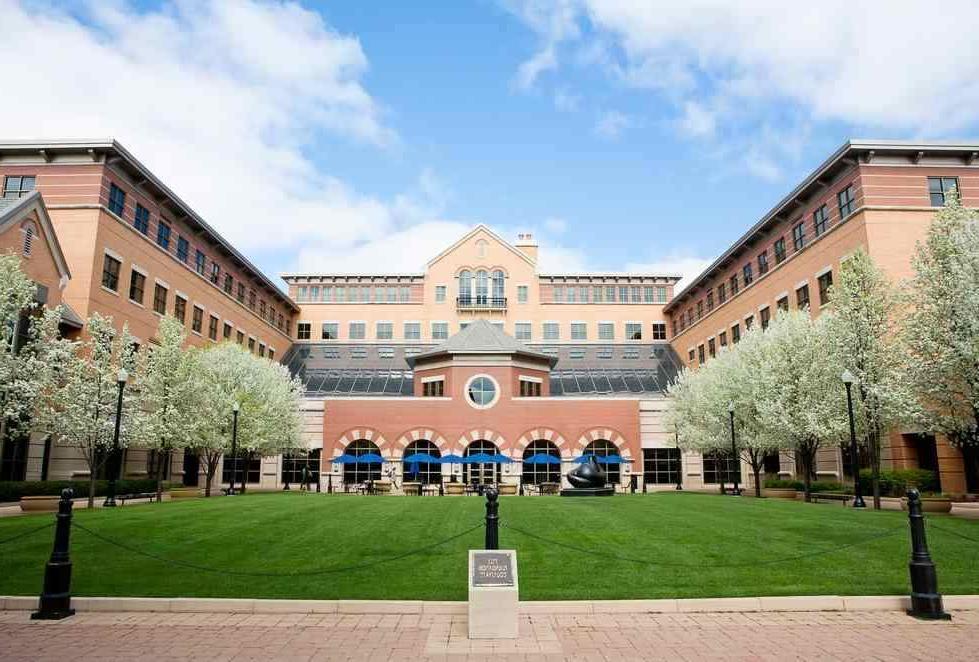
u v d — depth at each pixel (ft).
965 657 28.94
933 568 36.40
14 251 91.50
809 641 31.42
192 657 28.94
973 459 89.35
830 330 99.09
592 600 38.01
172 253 145.18
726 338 176.65
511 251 226.38
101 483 108.17
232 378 121.90
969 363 73.41
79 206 115.75
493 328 154.10
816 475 129.18
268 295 205.36
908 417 86.63
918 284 84.33
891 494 103.24
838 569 43.93
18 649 30.07
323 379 196.24
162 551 48.34
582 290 226.38
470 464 143.54
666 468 153.38
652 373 201.98
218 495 114.62
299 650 30.01
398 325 223.10
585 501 79.66
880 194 116.47
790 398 101.86
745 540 51.60
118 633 32.86
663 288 228.84
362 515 62.69
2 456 98.68
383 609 37.04
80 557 46.91
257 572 43.39
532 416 145.69
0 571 43.91
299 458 154.92
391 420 146.10
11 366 80.94
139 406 102.73
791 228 144.25
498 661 28.53
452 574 42.98
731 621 35.17
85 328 110.83
